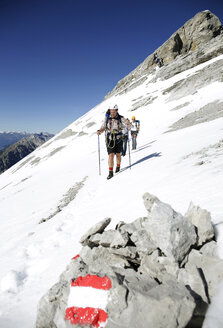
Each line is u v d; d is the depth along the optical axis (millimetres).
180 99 46812
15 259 4484
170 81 63312
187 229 2277
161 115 42562
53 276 3348
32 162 59281
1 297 3129
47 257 4117
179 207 4141
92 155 30734
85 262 2775
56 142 67000
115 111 9781
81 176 14734
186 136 15922
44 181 18812
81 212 6766
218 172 5379
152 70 84250
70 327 1928
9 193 21422
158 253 2295
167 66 74438
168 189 5547
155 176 7633
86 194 9000
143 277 2137
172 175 6883
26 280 3537
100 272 2268
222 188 4195
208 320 1536
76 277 2438
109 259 2686
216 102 28938
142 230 2637
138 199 5652
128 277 2127
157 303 1706
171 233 2207
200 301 1725
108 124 10000
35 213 9773
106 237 2811
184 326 1607
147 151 14820
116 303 1854
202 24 73750
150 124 39344
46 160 52375
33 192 15180
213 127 15578
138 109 55250
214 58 61000
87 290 2031
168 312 1648
